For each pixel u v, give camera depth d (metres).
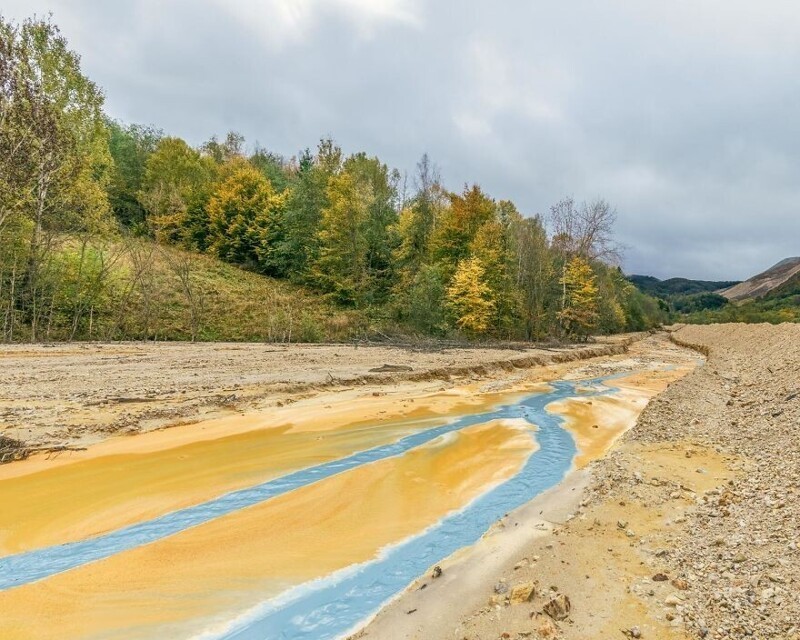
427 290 37.03
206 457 9.45
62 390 12.43
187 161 55.09
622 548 5.74
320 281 42.97
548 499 7.67
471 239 43.66
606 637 4.01
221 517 7.03
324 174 50.88
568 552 5.63
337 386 16.41
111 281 28.36
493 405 15.80
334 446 10.56
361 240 43.44
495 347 32.88
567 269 46.25
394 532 6.75
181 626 4.61
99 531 6.48
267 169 65.38
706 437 11.02
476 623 4.34
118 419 10.69
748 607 4.25
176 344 24.69
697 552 5.46
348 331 35.25
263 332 31.86
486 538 6.28
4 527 6.45
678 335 71.12
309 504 7.60
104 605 4.90
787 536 5.41
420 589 5.07
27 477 8.03
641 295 101.56
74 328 24.81
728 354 35.38
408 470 9.30
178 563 5.76
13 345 19.86
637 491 7.57
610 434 12.62
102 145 30.50
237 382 15.02
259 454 9.80
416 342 32.16
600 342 47.09
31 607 4.83
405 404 15.02
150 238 47.00
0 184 21.73
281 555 6.03
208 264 43.03
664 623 4.17
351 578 5.52
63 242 26.27
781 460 8.45
